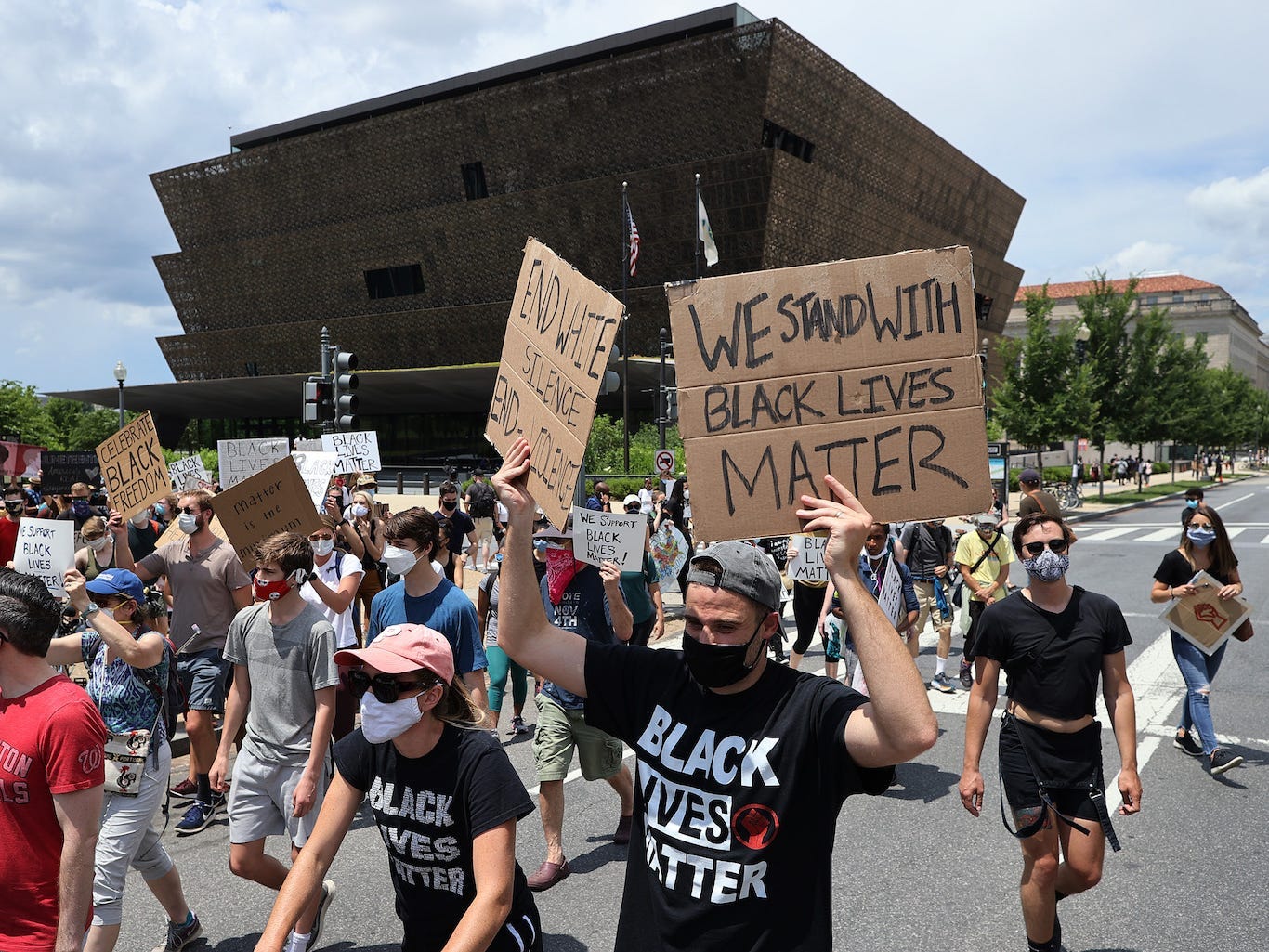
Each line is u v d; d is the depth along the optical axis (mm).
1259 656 10055
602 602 5426
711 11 53625
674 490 16750
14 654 2807
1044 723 3719
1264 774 6348
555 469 2428
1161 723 7562
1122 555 19875
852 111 54719
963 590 8914
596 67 53531
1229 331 128375
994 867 4992
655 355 53156
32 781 2764
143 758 3770
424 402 65438
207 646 6035
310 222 68125
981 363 2119
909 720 1828
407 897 2561
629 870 2189
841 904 4578
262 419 79000
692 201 50844
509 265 60156
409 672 2348
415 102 65188
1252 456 103938
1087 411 36594
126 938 4332
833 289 2178
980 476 2100
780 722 2051
